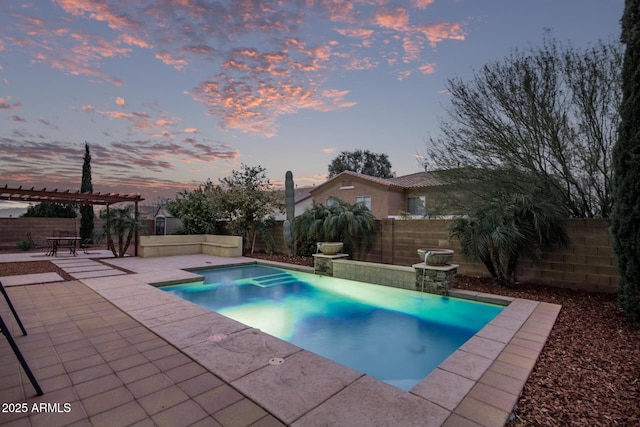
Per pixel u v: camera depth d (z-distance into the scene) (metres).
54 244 11.77
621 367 3.00
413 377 3.57
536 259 6.23
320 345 4.49
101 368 2.92
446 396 2.47
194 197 14.23
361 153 33.31
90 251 13.15
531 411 2.31
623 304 4.39
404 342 4.58
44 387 2.59
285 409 2.29
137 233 11.87
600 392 2.55
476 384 2.65
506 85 6.76
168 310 4.73
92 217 16.19
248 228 12.94
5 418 2.17
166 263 9.86
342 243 8.84
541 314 4.60
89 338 3.66
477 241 6.21
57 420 2.16
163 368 2.93
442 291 6.21
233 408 2.30
